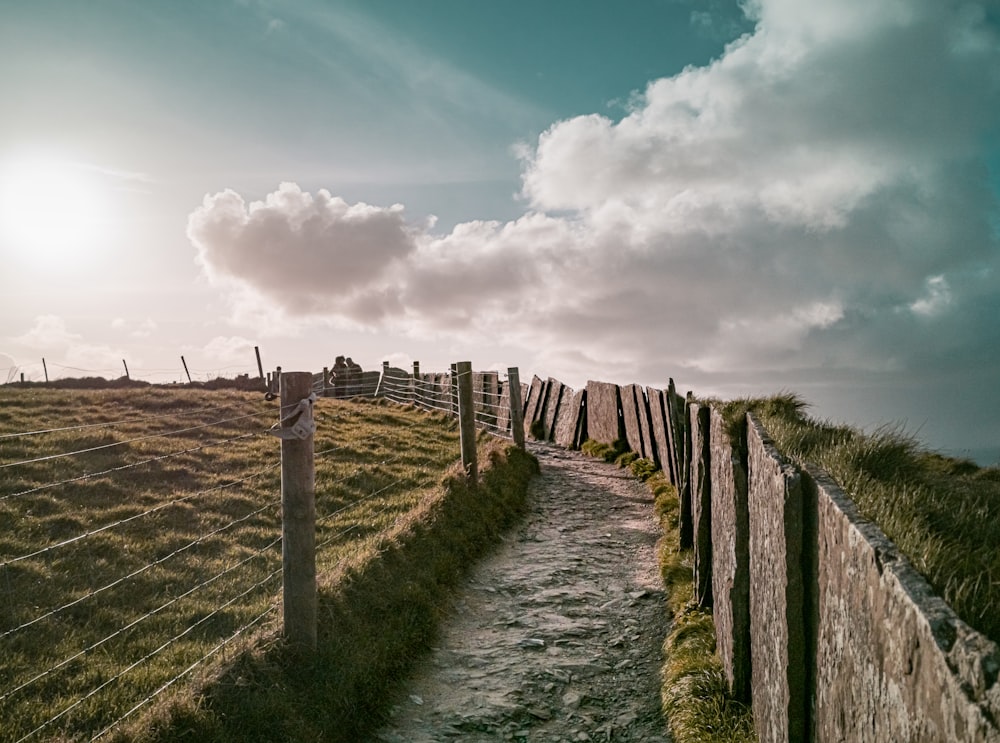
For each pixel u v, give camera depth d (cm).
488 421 2180
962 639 212
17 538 955
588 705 596
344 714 541
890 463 462
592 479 1418
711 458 726
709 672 572
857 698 289
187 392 2091
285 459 573
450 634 729
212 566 909
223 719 480
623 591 839
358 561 738
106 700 547
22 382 3025
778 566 400
